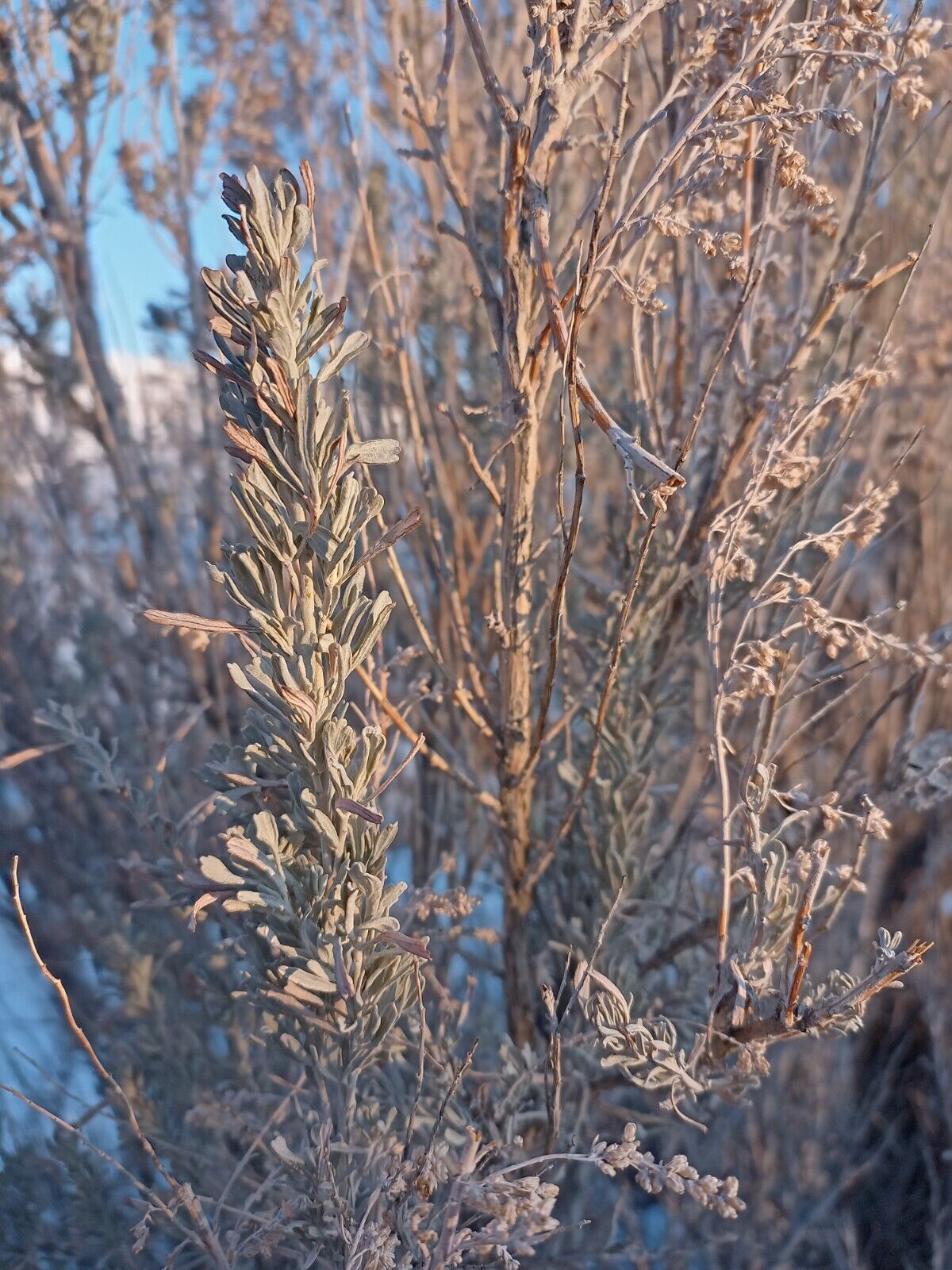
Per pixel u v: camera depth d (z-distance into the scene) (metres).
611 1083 0.31
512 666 0.28
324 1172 0.22
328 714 0.20
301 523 0.19
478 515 0.42
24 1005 0.54
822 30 0.23
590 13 0.23
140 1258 0.35
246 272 0.18
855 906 0.51
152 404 0.64
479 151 0.40
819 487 0.34
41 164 0.49
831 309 0.28
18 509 0.68
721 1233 0.45
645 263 0.30
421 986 0.22
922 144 0.52
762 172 0.31
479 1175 0.25
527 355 0.26
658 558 0.32
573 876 0.34
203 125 0.52
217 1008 0.39
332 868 0.20
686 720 0.44
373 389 0.43
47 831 0.58
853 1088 0.53
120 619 0.60
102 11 0.45
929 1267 0.50
